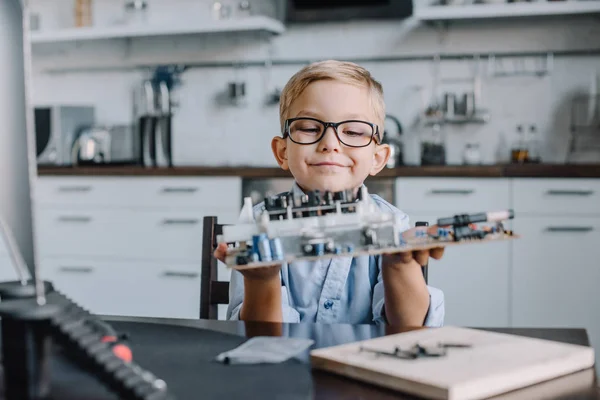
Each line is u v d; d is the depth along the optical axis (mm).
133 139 3928
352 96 1149
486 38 3684
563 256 3068
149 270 3518
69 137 3900
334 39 3861
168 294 3498
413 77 3766
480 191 3104
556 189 3053
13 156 680
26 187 680
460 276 3150
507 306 3117
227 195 3379
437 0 3713
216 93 4035
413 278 1004
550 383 747
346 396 707
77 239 3623
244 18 3697
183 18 4086
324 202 853
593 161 3602
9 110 676
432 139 3738
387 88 3801
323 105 1139
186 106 4086
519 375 728
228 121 4027
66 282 3646
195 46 4055
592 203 3033
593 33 3580
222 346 893
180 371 784
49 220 3656
